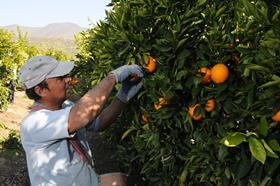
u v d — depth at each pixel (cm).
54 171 222
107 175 255
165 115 327
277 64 240
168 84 319
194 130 332
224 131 290
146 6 353
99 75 426
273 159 259
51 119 217
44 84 231
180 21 315
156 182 396
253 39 279
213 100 306
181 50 312
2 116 1166
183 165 358
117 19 368
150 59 330
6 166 694
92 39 457
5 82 1180
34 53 2023
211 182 324
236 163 284
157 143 351
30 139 224
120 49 357
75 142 235
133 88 275
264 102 253
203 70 302
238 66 273
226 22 307
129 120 414
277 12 246
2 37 1124
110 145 748
